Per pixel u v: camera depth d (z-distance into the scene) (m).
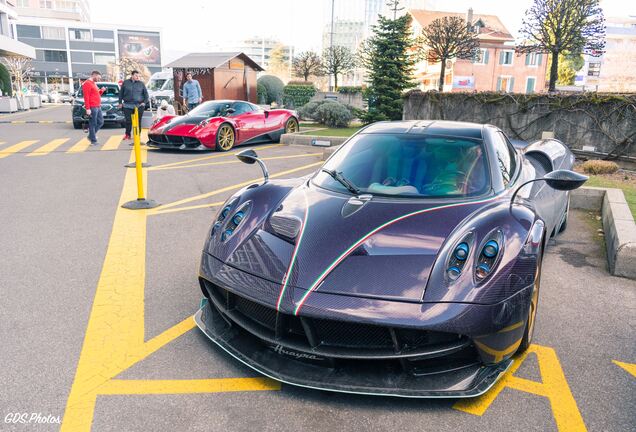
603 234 4.98
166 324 3.02
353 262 2.40
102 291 3.48
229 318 2.59
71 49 93.12
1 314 3.11
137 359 2.64
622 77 48.03
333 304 2.22
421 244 2.47
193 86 14.28
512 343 2.38
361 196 3.01
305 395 2.36
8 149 10.40
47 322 3.02
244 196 3.24
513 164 3.61
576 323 3.14
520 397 2.38
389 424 2.17
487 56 43.66
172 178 7.56
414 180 3.12
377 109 18.17
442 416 2.23
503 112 10.99
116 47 96.00
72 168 8.27
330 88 37.34
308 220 2.78
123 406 2.26
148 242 4.55
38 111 28.64
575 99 9.62
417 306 2.19
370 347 2.29
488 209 2.73
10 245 4.41
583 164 8.36
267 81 26.20
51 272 3.81
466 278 2.29
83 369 2.54
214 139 10.29
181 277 3.76
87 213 5.50
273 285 2.39
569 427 2.18
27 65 65.00
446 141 3.41
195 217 5.40
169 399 2.31
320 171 3.52
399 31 18.20
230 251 2.74
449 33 25.55
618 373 2.60
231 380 2.47
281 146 11.73
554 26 17.34
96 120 11.33
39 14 102.81
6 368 2.53
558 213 4.25
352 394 2.37
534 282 2.46
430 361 2.31
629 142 8.80
